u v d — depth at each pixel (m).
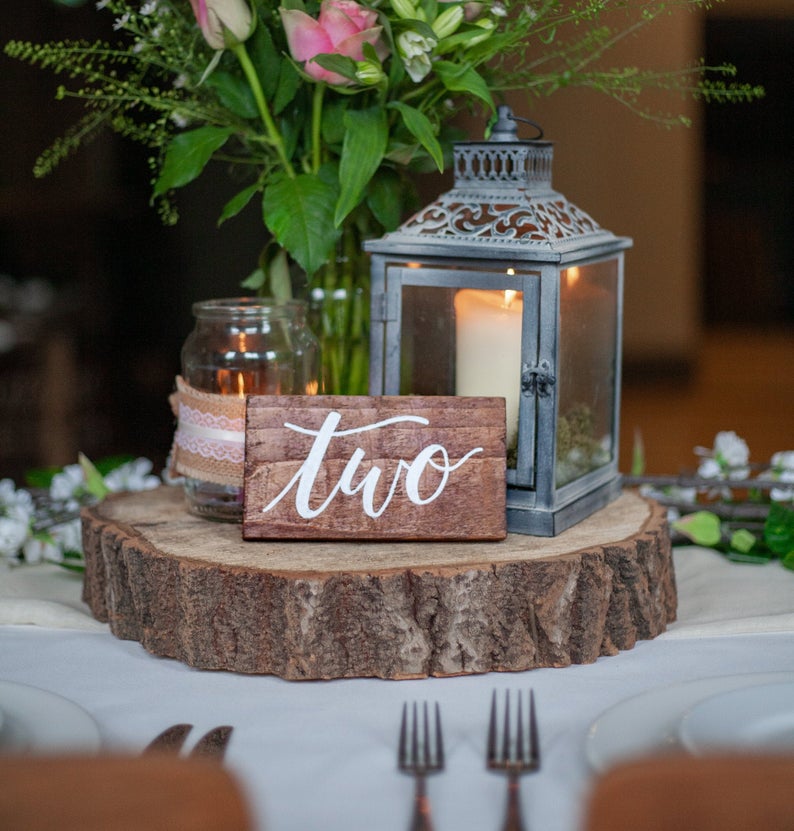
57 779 0.53
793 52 7.36
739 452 1.44
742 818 0.52
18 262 4.79
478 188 1.08
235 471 1.07
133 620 1.03
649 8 1.15
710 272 7.58
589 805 0.53
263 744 0.78
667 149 6.04
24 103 4.62
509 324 1.04
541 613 0.94
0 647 1.01
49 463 4.05
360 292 1.24
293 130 1.21
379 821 0.67
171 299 5.07
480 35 1.11
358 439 1.03
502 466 1.03
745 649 0.98
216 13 1.10
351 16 1.06
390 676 0.92
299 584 0.90
